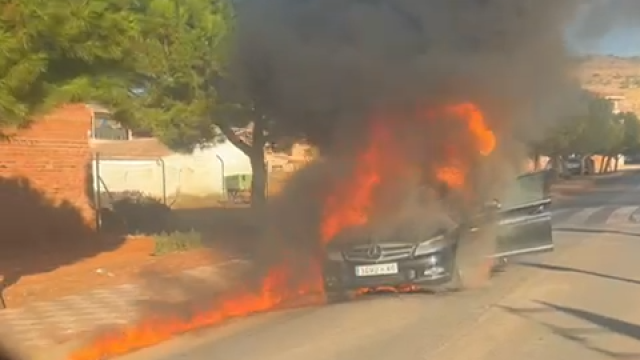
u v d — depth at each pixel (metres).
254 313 14.10
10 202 25.47
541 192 17.05
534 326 11.94
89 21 13.55
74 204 27.64
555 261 19.92
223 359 10.55
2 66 12.25
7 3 12.25
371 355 10.32
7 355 11.27
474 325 12.09
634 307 13.47
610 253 21.70
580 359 9.84
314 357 10.34
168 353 11.14
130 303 15.50
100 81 15.20
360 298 15.12
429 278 14.96
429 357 10.10
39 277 18.97
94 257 22.73
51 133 26.67
